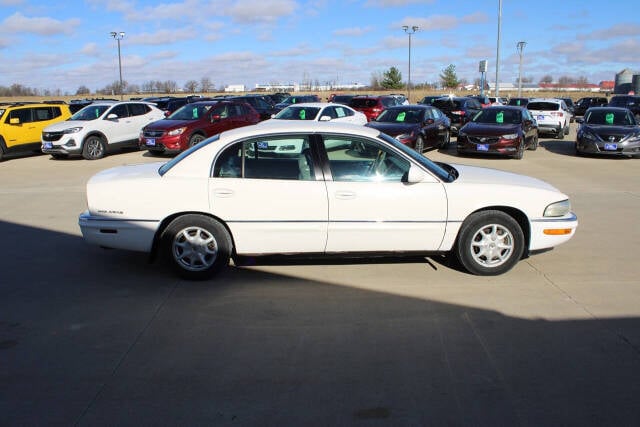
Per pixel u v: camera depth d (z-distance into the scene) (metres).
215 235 5.33
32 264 6.05
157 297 5.07
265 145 5.38
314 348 4.08
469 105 24.84
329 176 5.33
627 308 4.79
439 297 5.06
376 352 4.01
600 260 6.16
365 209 5.32
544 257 6.28
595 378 3.63
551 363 3.83
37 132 16.77
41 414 3.25
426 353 3.99
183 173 5.34
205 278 5.45
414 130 15.38
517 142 15.13
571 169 13.58
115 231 5.36
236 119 17.16
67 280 5.54
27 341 4.20
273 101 35.03
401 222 5.37
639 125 16.16
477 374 3.69
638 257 6.27
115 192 5.32
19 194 10.38
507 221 5.48
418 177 5.33
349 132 5.43
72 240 7.01
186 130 15.69
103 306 4.87
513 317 4.61
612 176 12.42
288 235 5.34
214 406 3.33
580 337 4.23
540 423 3.15
